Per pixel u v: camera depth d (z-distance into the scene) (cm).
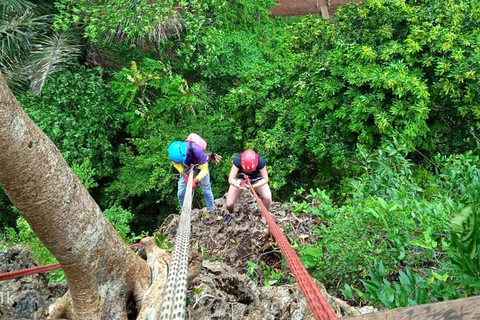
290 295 324
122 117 1364
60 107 1298
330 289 443
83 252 224
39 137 201
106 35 1357
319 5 2164
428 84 1029
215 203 655
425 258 406
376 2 1020
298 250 537
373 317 145
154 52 1555
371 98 962
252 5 1702
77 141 1294
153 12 1345
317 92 1068
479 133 1066
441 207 424
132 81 1309
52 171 203
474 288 252
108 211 1116
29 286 318
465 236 233
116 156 1382
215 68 1505
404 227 425
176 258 201
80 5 1326
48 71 1198
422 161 1083
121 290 252
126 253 257
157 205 1459
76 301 240
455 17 1000
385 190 533
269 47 1711
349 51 1027
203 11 1509
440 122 1072
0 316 298
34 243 764
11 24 1217
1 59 1217
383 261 418
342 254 437
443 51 963
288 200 1180
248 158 562
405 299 290
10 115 186
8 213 1304
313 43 1153
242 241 582
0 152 185
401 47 1008
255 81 1261
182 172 572
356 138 1057
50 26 1345
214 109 1452
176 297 160
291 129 1145
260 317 303
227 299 309
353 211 475
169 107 1321
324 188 1134
